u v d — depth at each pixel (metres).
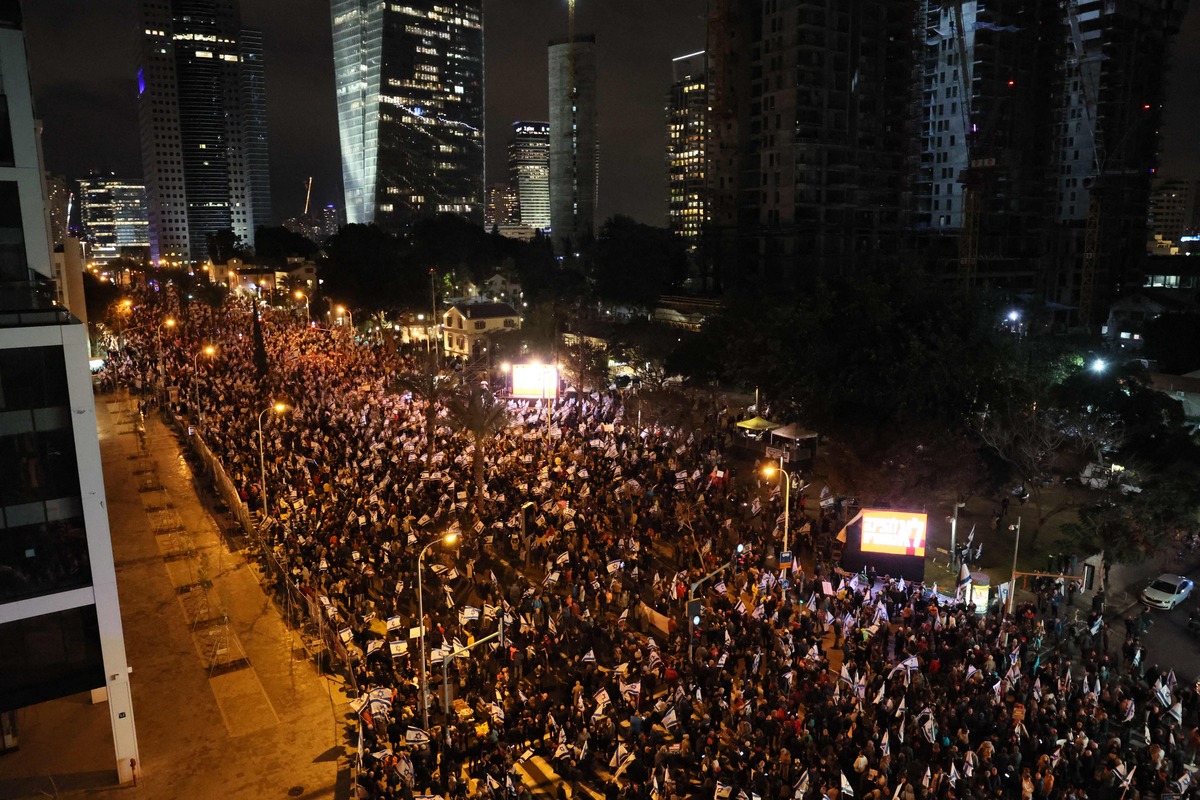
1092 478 43.31
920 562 34.66
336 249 117.75
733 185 129.00
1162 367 73.69
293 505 41.09
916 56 130.50
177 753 26.45
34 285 24.23
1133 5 137.25
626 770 24.23
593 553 36.78
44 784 25.11
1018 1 128.88
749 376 61.19
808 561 39.19
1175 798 21.70
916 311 45.41
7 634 23.66
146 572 39.81
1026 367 46.72
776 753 24.06
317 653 32.28
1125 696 27.08
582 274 130.50
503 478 45.09
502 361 77.62
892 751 23.91
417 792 22.80
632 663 28.64
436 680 28.17
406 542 38.19
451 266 125.19
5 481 23.30
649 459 48.84
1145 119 142.88
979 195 116.94
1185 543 39.62
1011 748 23.28
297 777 25.27
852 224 122.94
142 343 92.44
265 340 90.44
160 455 59.25
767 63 120.44
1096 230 122.75
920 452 40.81
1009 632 30.09
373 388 66.06
